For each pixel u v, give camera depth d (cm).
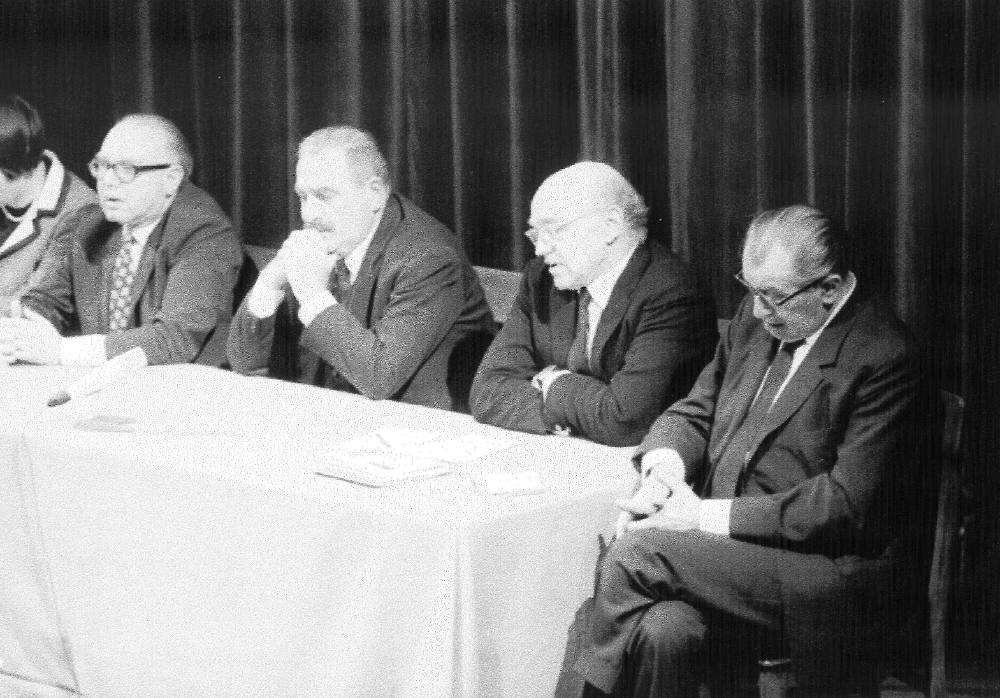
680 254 466
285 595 331
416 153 525
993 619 425
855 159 429
